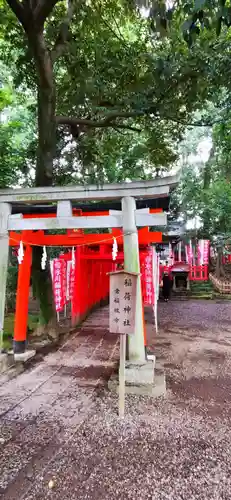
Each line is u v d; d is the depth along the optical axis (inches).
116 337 369.7
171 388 217.3
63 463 131.4
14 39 311.7
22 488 117.0
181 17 238.5
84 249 450.3
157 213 212.5
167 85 288.8
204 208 752.3
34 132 437.7
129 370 204.5
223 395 206.1
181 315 543.8
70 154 387.2
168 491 115.8
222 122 337.4
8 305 479.8
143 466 129.7
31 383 223.1
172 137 410.9
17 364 260.4
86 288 496.7
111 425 163.0
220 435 154.2
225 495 113.7
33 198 229.9
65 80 341.7
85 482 120.4
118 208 257.8
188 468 128.6
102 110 316.8
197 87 286.7
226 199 690.8
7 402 191.0
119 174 505.0
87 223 223.3
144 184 211.8
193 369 262.5
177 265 815.7
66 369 255.0
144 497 113.0
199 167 648.4
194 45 271.1
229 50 271.0
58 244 291.9
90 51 318.0
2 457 135.0
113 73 320.5
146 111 315.6
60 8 304.0
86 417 171.8
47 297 350.9
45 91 277.1
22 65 342.0
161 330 422.3
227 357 299.3
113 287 176.4
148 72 301.9
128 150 476.4
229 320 498.0
